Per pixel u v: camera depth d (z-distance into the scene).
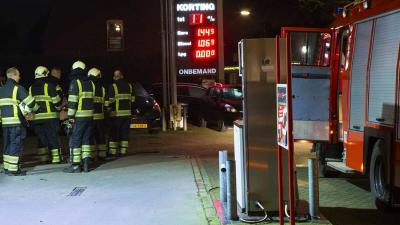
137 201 9.62
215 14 21.02
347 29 10.76
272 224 8.18
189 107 23.33
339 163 10.97
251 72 8.34
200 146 16.42
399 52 8.74
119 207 9.29
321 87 11.16
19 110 11.47
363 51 9.90
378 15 9.41
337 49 11.06
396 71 8.78
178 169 12.20
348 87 10.41
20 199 9.80
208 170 12.46
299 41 11.59
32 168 12.43
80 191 10.31
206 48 21.02
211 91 21.41
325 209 9.38
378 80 9.33
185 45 21.00
